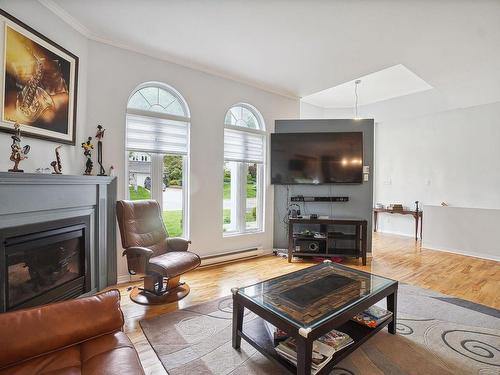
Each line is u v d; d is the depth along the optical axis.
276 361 1.43
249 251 3.96
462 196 4.99
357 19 2.38
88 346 1.15
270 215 4.29
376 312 1.88
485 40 2.64
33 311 1.13
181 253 2.64
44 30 2.23
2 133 1.93
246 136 4.04
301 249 3.89
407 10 2.24
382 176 6.29
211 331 1.96
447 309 2.33
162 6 2.26
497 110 4.58
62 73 2.38
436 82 3.68
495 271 3.42
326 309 1.50
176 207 3.46
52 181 1.99
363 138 4.18
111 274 2.81
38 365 1.02
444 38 2.63
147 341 1.83
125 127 2.92
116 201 2.76
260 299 1.62
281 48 2.93
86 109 2.71
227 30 2.61
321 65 3.33
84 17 2.43
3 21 1.89
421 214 5.35
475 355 1.70
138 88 3.07
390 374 1.53
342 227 4.16
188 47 2.94
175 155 3.37
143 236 2.66
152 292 2.49
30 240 1.90
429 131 5.47
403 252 4.41
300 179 4.15
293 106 4.52
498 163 4.55
